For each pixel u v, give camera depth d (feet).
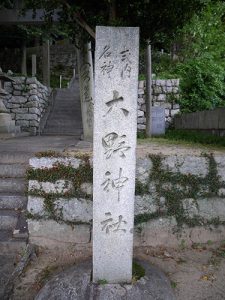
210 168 11.35
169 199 11.28
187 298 8.45
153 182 11.21
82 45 16.30
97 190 8.05
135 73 7.70
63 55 65.67
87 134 21.13
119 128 7.83
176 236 11.41
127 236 8.25
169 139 23.65
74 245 11.14
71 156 11.14
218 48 38.42
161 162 11.21
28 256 10.23
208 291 8.74
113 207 8.13
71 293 8.05
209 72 34.53
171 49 40.75
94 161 7.94
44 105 39.91
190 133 25.76
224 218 11.52
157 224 11.32
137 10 12.27
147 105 27.99
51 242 11.16
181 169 11.28
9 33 45.03
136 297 7.91
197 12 12.52
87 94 20.75
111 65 7.66
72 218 11.10
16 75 36.35
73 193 11.02
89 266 9.34
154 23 12.78
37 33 37.50
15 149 16.17
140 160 11.12
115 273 8.38
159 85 34.06
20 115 34.68
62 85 55.36
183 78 35.40
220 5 28.02
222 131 20.35
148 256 10.69
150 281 8.61
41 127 35.78
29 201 11.10
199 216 11.43
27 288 8.81
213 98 34.12
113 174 7.99
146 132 28.09
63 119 37.83
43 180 11.04
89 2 13.43
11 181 13.06
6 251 10.68
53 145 18.37
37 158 11.09
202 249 11.14
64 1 12.75
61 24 14.69
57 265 10.02
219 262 10.24
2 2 25.07
